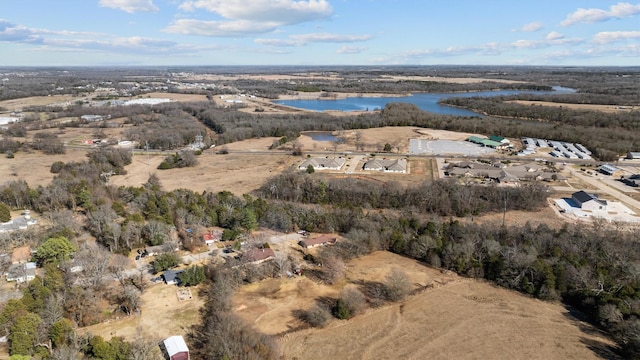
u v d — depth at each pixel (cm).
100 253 7981
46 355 5341
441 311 6806
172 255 7869
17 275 7175
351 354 5731
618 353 5841
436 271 8188
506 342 6028
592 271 7438
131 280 7481
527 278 7450
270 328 6275
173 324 6281
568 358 5716
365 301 7025
